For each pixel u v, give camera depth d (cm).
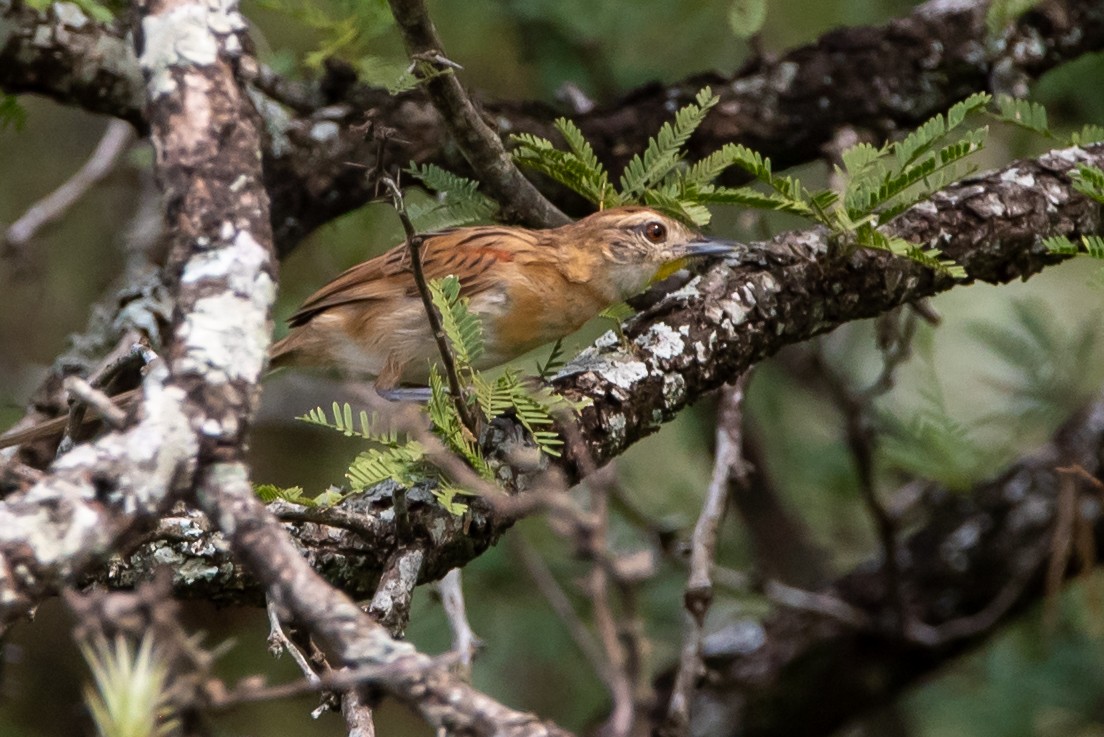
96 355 1034
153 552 652
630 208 902
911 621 1239
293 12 984
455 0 1352
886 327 1098
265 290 523
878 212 776
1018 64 1128
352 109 1084
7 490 508
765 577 1240
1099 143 929
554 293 977
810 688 1328
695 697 1338
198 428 486
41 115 1617
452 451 664
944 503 1354
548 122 1102
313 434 1556
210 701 409
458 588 918
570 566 1330
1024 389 1305
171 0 561
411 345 982
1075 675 1340
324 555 662
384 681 439
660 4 1319
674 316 796
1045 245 760
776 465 1552
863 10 1371
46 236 1512
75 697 1452
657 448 1530
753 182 1147
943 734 1477
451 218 852
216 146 540
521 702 1428
